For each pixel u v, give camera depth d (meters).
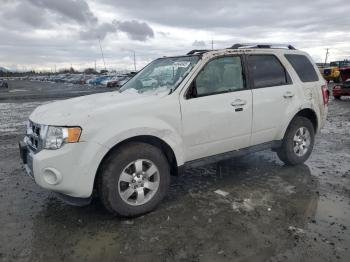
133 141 3.76
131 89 4.63
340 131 8.31
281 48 5.22
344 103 14.84
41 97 24.17
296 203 4.00
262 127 4.72
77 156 3.36
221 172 5.20
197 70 4.11
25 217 3.79
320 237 3.21
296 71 5.22
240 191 4.42
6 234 3.41
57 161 3.31
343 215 3.67
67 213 3.88
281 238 3.21
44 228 3.53
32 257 3.00
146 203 3.75
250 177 4.96
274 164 5.57
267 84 4.79
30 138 3.88
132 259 2.94
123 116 3.57
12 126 10.24
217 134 4.25
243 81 4.54
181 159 3.97
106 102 3.87
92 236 3.35
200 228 3.45
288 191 4.39
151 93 4.14
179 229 3.44
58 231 3.46
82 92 30.23
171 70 4.41
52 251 3.09
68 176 3.36
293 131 5.17
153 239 3.26
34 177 3.45
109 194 3.52
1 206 4.11
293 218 3.61
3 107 16.77
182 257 2.95
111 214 3.82
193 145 4.09
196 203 4.07
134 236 3.33
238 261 2.87
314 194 4.27
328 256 2.90
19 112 14.26
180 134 3.94
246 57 4.63
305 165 5.49
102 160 3.54
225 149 4.43
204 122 4.09
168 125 3.82
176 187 4.61
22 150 3.91
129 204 3.65
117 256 2.99
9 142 7.77
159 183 3.83
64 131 3.33
